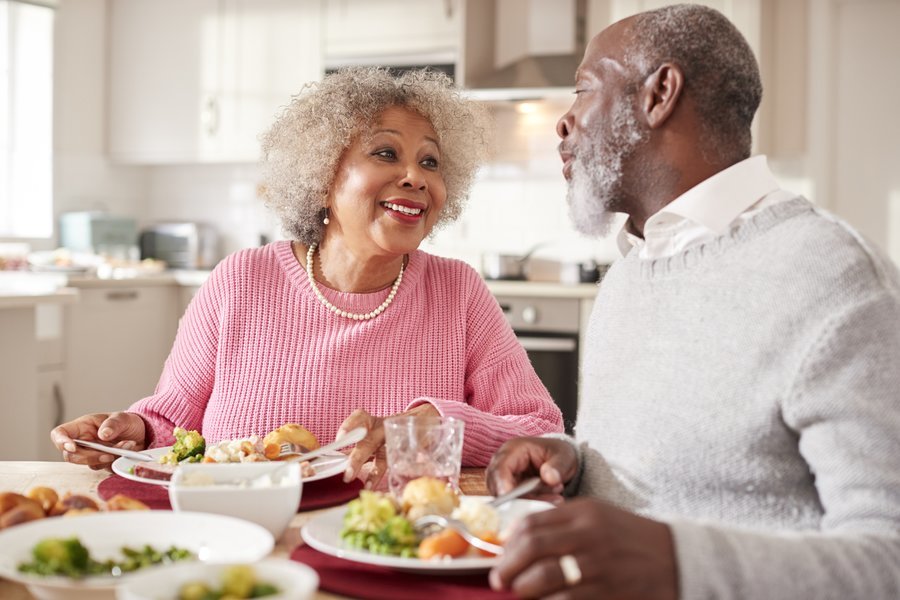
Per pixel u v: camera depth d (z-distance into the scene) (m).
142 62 4.71
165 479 1.15
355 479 1.22
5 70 4.44
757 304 0.94
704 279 1.00
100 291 3.99
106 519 0.85
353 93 1.55
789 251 0.94
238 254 1.63
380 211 1.53
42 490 0.94
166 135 4.67
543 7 4.13
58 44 4.57
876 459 0.81
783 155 3.91
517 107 4.30
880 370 0.84
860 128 3.89
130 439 1.44
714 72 1.04
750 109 1.06
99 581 0.74
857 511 0.80
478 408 1.57
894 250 3.88
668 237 1.07
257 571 0.71
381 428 1.22
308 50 4.34
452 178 1.69
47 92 4.55
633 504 1.01
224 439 1.50
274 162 1.63
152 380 4.28
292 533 1.00
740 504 0.95
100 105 4.77
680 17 1.06
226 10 4.50
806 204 1.00
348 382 1.52
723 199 1.02
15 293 3.05
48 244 4.58
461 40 4.02
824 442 0.84
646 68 1.06
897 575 0.75
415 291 1.59
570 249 4.31
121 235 4.64
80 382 3.94
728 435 0.94
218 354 1.55
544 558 0.74
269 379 1.52
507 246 4.40
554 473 1.05
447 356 1.57
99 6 4.73
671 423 0.98
